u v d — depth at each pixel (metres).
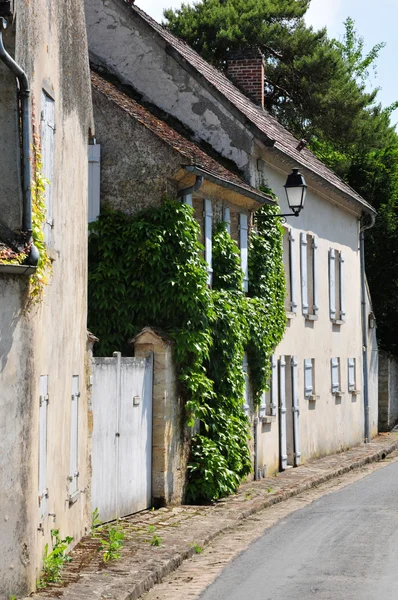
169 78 19.55
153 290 15.68
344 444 27.05
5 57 8.48
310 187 23.72
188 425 15.45
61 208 10.57
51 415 9.86
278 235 20.44
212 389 16.52
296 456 22.23
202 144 19.56
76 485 11.33
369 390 30.89
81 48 11.95
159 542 11.43
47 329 9.63
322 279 25.19
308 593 8.84
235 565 10.55
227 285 17.73
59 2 10.59
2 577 8.30
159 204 16.09
